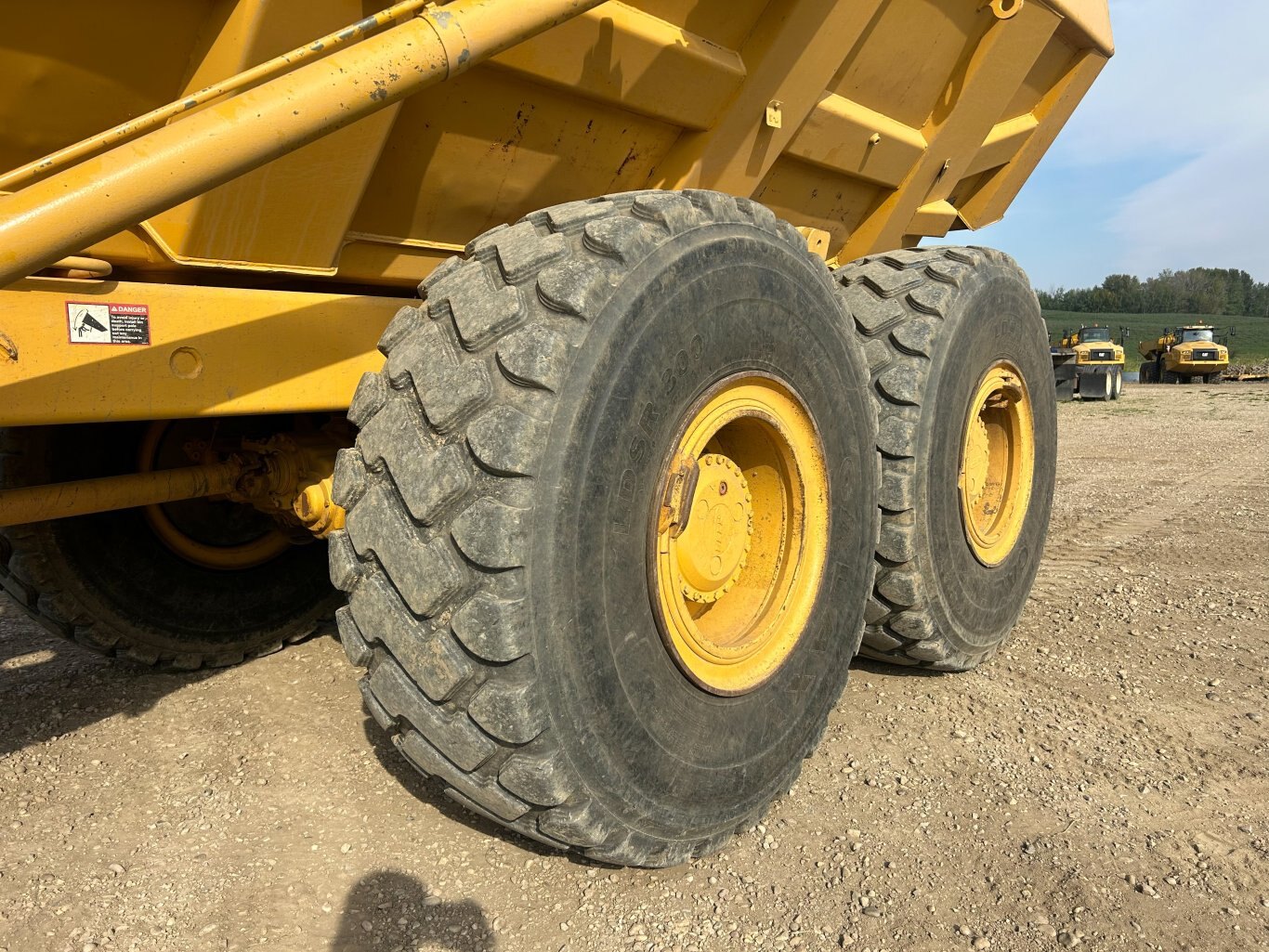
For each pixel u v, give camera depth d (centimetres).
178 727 266
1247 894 195
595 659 170
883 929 182
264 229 189
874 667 325
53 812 218
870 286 298
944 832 217
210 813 219
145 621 296
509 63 203
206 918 180
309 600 335
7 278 128
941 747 262
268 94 141
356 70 146
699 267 192
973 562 315
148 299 171
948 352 287
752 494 234
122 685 298
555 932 179
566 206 191
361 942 175
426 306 183
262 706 281
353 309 203
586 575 168
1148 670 326
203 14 172
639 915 184
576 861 202
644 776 181
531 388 163
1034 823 221
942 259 310
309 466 250
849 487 244
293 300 193
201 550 308
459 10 156
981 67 360
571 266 173
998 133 439
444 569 161
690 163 259
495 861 201
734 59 247
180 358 176
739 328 204
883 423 279
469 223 237
